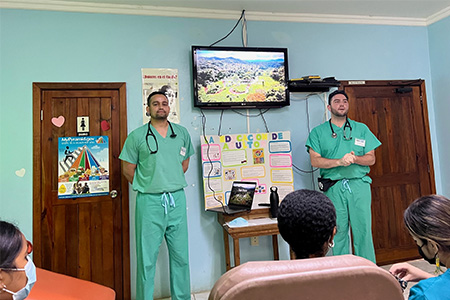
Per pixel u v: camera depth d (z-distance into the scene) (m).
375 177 2.65
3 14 2.16
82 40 2.26
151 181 1.89
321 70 2.65
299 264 0.59
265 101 2.45
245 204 2.17
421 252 0.89
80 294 1.62
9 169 2.11
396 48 2.82
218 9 2.48
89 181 2.21
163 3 2.33
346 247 2.14
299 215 0.73
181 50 2.42
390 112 2.75
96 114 2.25
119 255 2.22
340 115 2.21
